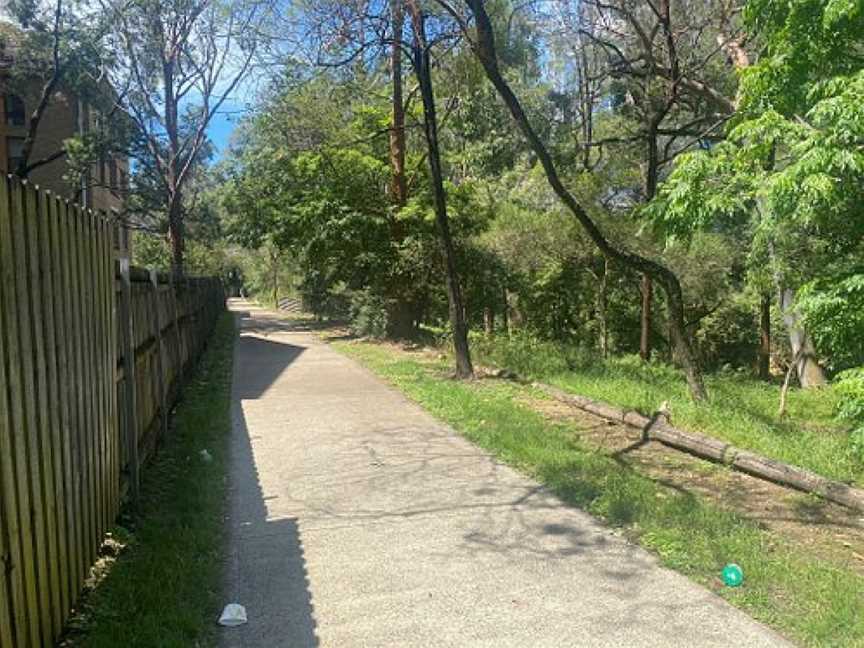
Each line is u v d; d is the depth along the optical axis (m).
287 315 43.44
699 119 15.72
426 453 7.59
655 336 24.97
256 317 40.38
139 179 35.84
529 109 23.41
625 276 20.95
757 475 6.67
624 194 21.05
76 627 3.82
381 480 6.60
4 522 2.94
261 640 3.75
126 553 4.82
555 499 6.00
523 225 19.92
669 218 7.04
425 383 12.30
